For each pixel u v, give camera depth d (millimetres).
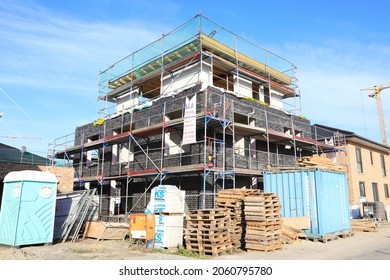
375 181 29797
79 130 25375
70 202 14836
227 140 17766
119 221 18547
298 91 24172
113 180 21156
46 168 19000
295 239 13508
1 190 18172
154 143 18891
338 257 10539
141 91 23562
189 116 15281
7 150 24000
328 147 23000
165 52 20188
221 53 19328
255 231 11664
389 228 20469
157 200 12773
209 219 10867
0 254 10797
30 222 12438
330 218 14781
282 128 20469
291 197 14984
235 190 13414
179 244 12281
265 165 19078
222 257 10492
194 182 16516
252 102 18812
